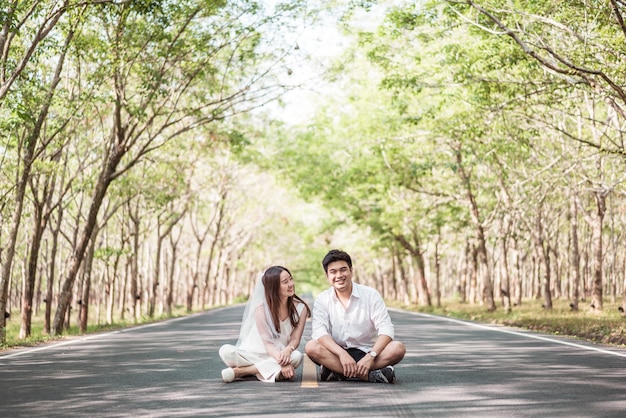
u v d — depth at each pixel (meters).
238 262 66.06
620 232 45.41
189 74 20.38
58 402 6.66
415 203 38.09
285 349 7.91
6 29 13.36
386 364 7.75
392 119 29.55
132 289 30.70
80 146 24.16
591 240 44.53
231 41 19.84
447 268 67.62
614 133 25.30
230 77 22.23
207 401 6.62
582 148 25.05
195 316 32.19
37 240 20.39
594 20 15.67
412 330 18.08
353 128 35.88
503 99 20.05
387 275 68.75
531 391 7.15
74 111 17.75
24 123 15.84
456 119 22.16
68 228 39.31
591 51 17.34
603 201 25.75
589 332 15.55
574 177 25.92
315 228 54.22
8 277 16.55
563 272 54.69
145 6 14.91
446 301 51.78
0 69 14.75
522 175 29.31
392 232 40.81
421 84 19.30
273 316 8.08
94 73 18.14
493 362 10.05
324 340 7.67
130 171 26.59
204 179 38.88
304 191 38.62
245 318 8.25
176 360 10.76
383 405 6.30
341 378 7.96
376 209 38.69
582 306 33.28
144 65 18.98
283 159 37.44
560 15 16.44
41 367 9.88
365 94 32.88
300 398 6.71
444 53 19.50
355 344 7.92
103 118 23.38
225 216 52.47
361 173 36.28
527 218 32.84
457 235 45.50
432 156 30.61
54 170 19.78
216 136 25.52
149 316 33.84
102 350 12.84
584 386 7.52
